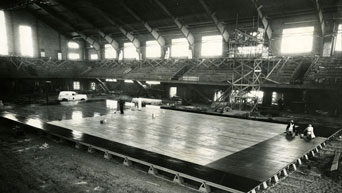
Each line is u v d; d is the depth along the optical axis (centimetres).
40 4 3562
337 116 2072
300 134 1340
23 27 3906
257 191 748
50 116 1862
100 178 853
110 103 2650
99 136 1260
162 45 3650
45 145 1231
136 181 833
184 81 2905
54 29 4319
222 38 3027
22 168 938
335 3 2166
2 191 756
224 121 1759
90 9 3456
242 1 2489
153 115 1834
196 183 820
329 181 845
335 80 2105
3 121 1773
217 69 3009
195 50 3356
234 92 2548
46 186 791
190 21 3136
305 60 2470
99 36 4384
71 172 902
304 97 2314
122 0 3027
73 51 4653
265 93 2586
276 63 2605
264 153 1029
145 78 3334
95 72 4309
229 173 808
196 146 1116
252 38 2169
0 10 3603
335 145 1266
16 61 3784
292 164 944
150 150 1044
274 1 2378
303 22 2447
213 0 2641
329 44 2330
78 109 2258
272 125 1650
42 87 4069
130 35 3794
